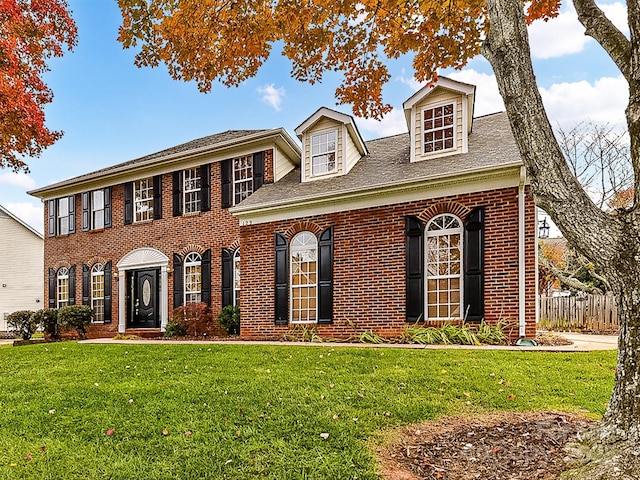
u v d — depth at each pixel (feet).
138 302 55.26
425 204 33.27
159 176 53.88
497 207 30.58
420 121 37.55
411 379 20.02
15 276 84.74
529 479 10.55
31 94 32.32
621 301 11.09
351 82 24.07
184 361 26.86
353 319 35.70
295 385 19.67
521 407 16.11
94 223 60.39
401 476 11.09
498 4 12.40
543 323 51.26
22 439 14.62
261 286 40.70
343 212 36.83
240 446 13.14
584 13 12.88
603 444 11.00
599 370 21.22
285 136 46.37
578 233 11.34
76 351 32.99
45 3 32.35
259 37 21.03
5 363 30.19
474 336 29.60
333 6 20.27
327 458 12.16
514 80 12.08
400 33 21.91
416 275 33.27
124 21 19.77
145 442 13.92
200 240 49.85
